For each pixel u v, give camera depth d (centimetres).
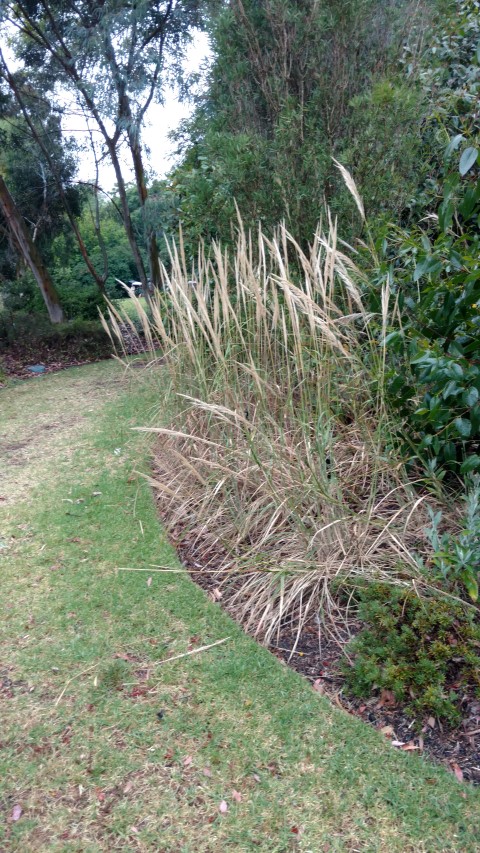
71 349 1046
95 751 215
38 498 426
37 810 195
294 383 360
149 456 485
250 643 264
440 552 238
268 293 416
